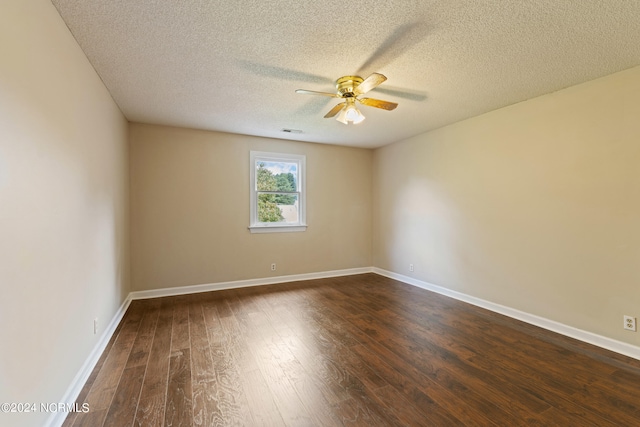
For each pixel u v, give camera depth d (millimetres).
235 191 4355
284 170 4781
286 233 4738
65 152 1736
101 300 2449
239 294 4031
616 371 2117
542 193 2904
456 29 1861
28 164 1336
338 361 2262
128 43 1991
